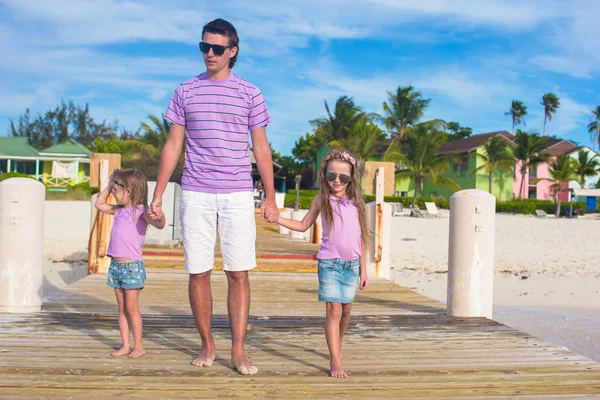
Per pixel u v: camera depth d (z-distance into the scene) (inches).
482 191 214.4
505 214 1739.7
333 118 2159.2
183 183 141.0
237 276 139.6
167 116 141.0
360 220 144.7
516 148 1946.4
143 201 153.5
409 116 2251.5
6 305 196.7
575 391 128.6
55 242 608.1
